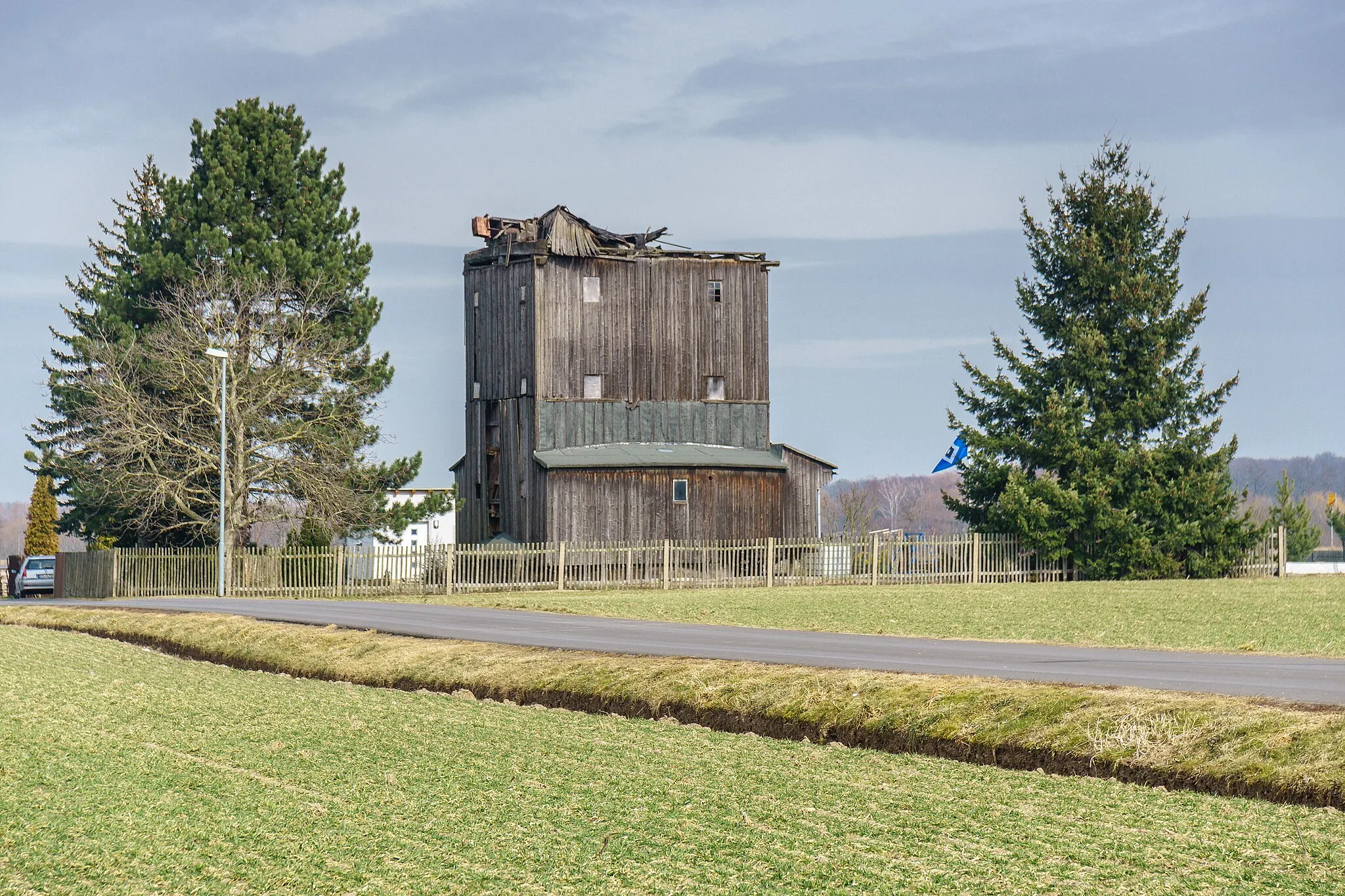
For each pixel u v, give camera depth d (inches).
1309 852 785.6
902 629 2214.6
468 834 861.8
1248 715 1029.2
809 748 1162.6
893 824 867.4
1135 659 1582.2
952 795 954.7
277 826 897.5
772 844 822.5
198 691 1600.6
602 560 3976.4
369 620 2363.4
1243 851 788.6
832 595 3284.9
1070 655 1643.7
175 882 776.3
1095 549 4205.2
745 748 1162.6
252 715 1384.1
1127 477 4234.7
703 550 3973.9
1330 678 1338.6
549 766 1082.1
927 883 736.3
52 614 2763.3
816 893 724.0
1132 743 1036.5
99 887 771.4
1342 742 946.7
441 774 1055.0
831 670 1396.4
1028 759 1071.0
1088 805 914.7
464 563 3752.5
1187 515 4188.0
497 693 1529.3
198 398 4215.1
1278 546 4195.4
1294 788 916.6
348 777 1050.1
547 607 2901.1
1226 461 4252.0
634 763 1093.8
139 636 2295.8
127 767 1107.9
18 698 1535.4
